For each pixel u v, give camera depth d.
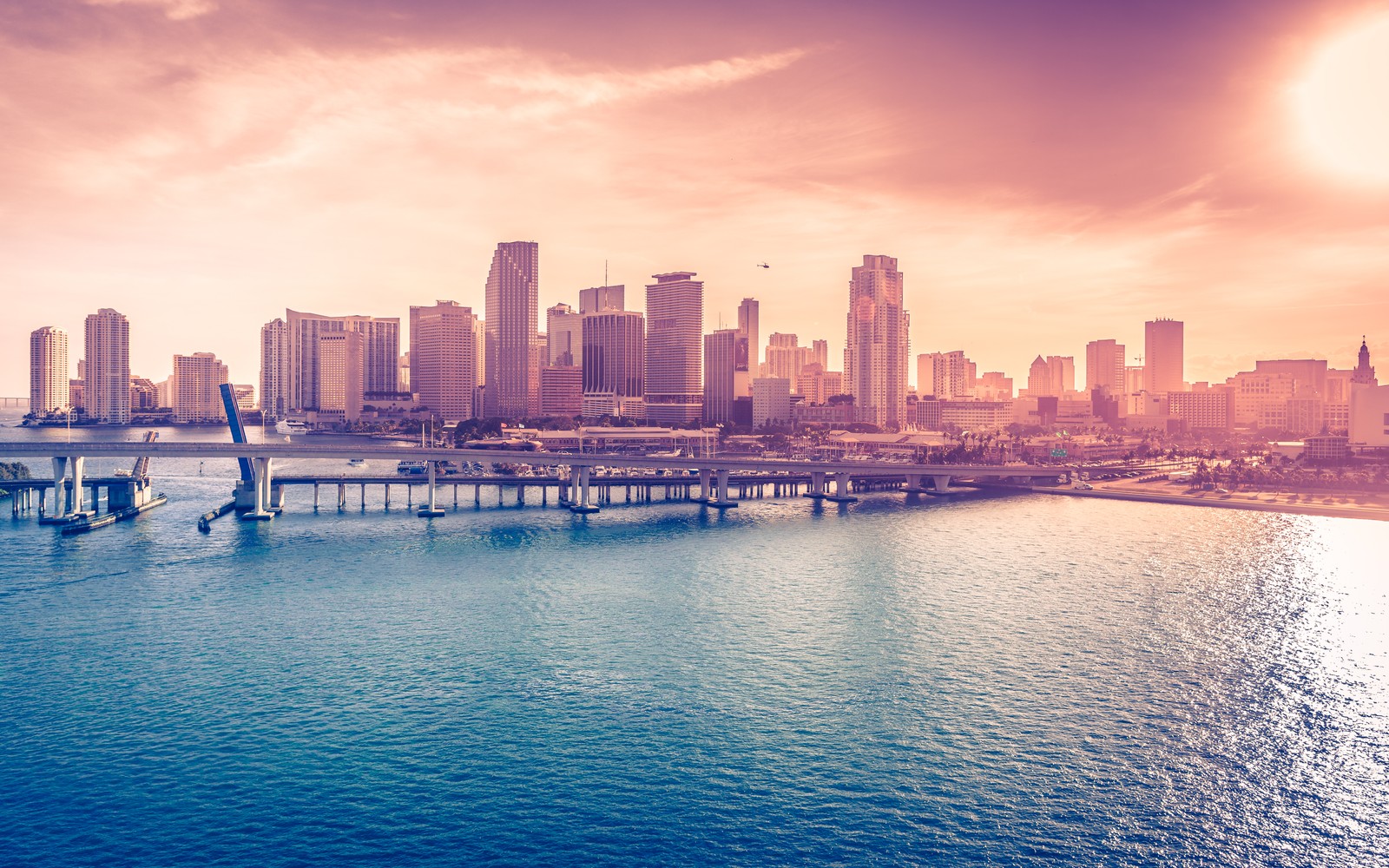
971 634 189.25
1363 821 118.62
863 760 132.12
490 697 152.88
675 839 112.25
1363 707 152.88
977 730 142.00
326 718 144.12
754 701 151.88
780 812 118.25
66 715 144.12
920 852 110.38
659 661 170.75
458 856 108.81
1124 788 125.56
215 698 151.50
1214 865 109.00
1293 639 189.50
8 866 105.56
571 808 118.75
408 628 189.62
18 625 189.62
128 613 199.50
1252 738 140.88
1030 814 118.81
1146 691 158.75
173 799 119.94
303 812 117.19
